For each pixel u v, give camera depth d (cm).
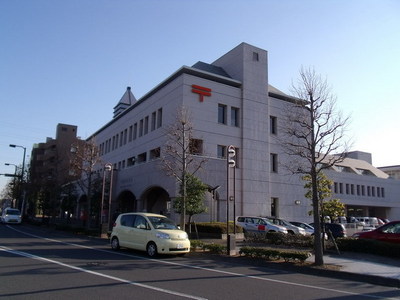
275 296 723
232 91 3009
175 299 654
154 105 3111
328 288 851
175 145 2347
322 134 1327
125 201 3512
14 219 3888
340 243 1579
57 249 1427
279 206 3130
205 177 2584
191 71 2786
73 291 691
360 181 5003
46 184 3788
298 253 1200
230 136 2914
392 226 1545
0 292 669
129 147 3528
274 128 3291
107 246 1670
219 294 713
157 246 1277
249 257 1309
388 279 952
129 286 752
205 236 2183
